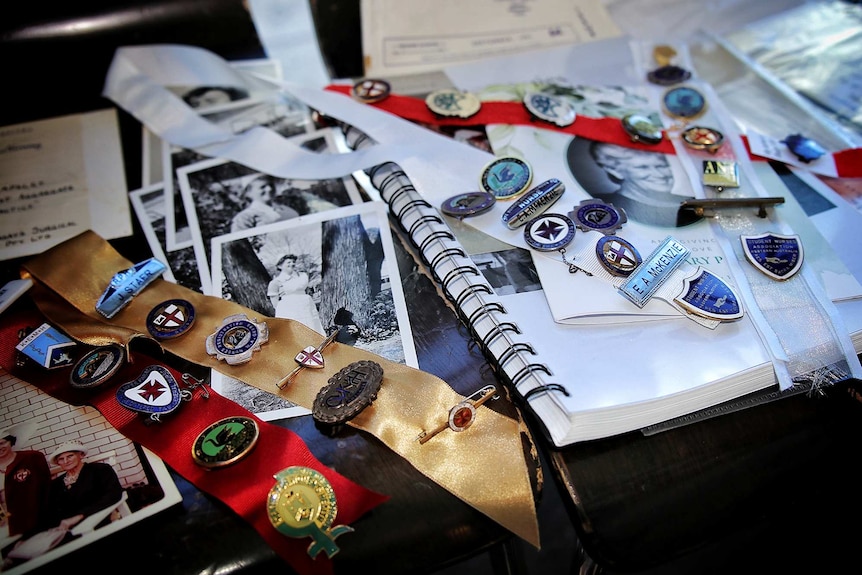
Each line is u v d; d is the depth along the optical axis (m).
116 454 0.58
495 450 0.56
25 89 0.95
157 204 0.80
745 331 0.61
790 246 0.67
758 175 0.77
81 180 0.84
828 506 0.96
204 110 0.92
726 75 0.93
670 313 0.62
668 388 0.56
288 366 0.63
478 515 0.54
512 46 0.98
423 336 0.64
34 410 0.62
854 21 1.00
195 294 0.69
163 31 0.97
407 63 0.96
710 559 1.02
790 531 1.02
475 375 0.61
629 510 0.54
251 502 0.54
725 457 0.56
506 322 0.61
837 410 0.58
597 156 0.79
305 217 0.76
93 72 0.96
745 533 1.04
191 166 0.84
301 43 1.12
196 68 0.94
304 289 0.69
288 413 0.60
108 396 0.62
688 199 0.74
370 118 0.84
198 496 0.55
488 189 0.74
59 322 0.68
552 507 1.09
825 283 0.65
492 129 0.83
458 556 0.53
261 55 1.03
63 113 0.92
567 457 0.55
